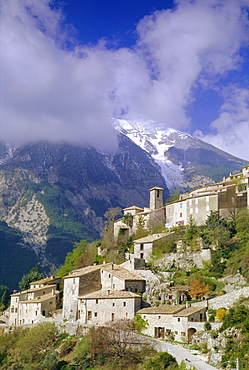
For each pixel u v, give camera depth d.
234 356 77.94
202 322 95.38
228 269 118.00
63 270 167.38
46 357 105.69
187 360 82.25
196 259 129.38
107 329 103.50
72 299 125.12
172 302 112.00
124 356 98.44
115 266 133.62
